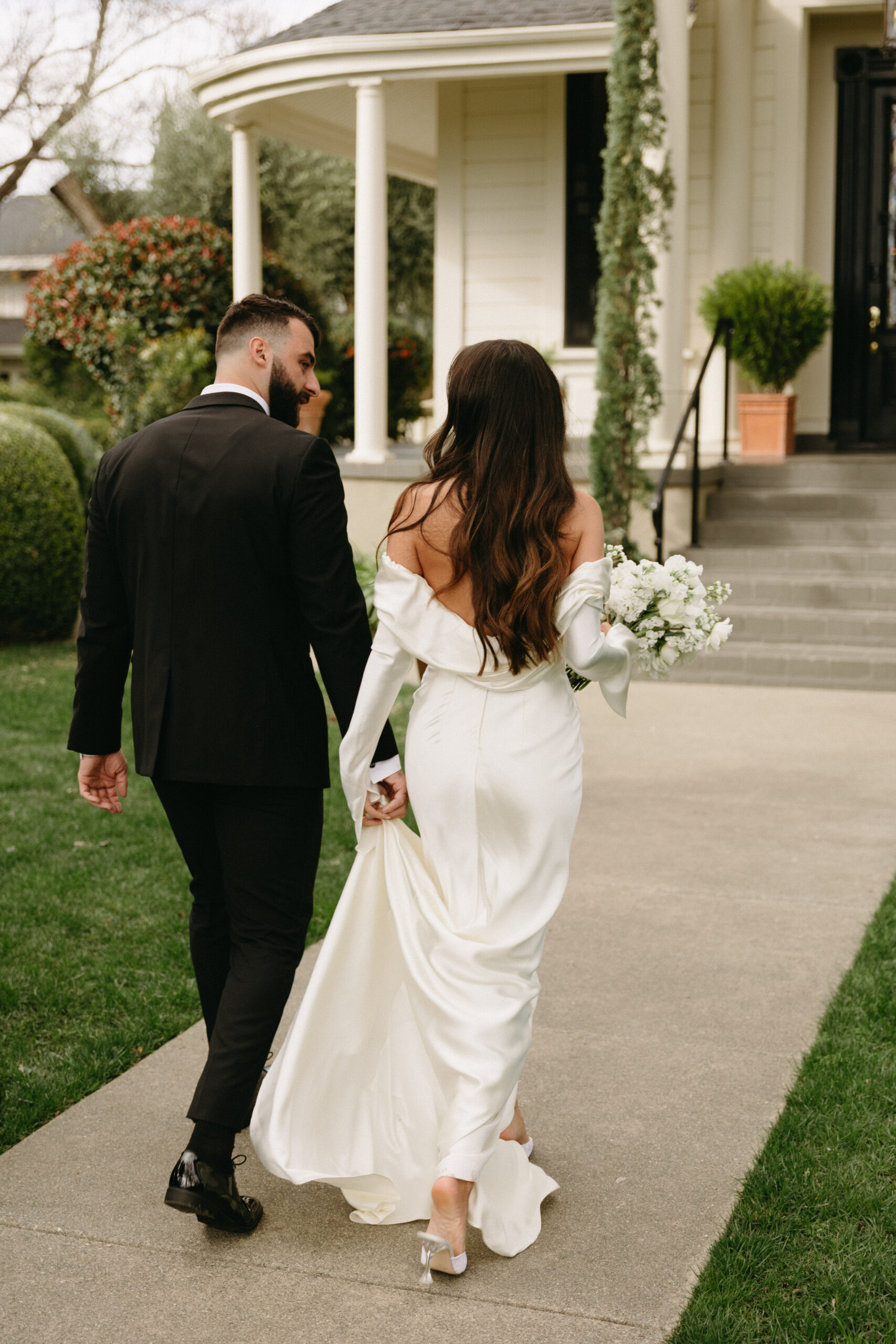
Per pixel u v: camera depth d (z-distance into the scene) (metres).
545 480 2.42
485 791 2.48
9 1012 3.72
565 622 2.42
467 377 2.46
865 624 8.98
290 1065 2.54
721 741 7.18
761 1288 2.38
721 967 4.00
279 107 12.38
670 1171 2.81
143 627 2.64
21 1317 2.31
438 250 12.52
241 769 2.57
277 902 2.66
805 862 5.05
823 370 12.07
